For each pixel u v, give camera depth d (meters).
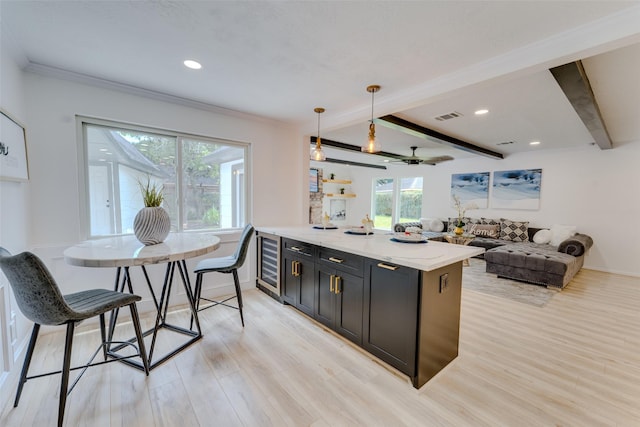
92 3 1.47
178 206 3.06
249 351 2.15
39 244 2.28
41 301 1.34
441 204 7.00
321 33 1.72
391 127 3.57
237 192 3.53
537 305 3.15
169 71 2.27
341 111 3.22
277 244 3.13
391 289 1.88
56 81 2.31
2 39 1.76
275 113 3.32
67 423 1.45
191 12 1.54
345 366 1.97
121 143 2.73
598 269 4.88
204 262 2.65
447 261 1.75
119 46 1.91
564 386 1.79
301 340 2.32
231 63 2.13
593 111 2.75
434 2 1.42
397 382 1.82
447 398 1.67
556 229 4.92
